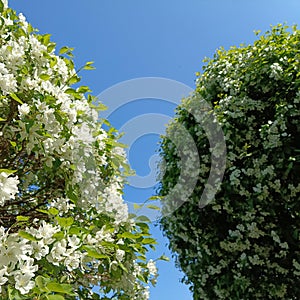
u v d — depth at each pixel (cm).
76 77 224
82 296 215
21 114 179
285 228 332
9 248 132
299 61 345
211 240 380
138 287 257
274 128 320
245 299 346
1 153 206
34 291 130
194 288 410
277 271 345
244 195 361
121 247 201
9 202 223
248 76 376
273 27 398
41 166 213
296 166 309
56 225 179
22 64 195
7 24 208
